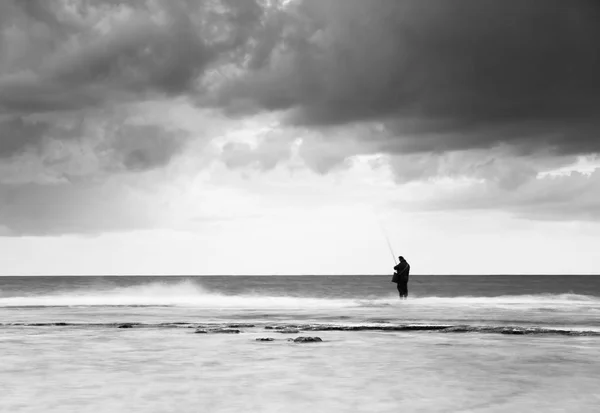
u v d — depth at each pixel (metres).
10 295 61.94
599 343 16.59
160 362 12.98
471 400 8.82
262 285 125.00
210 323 23.98
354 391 9.57
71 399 8.97
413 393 9.38
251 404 8.58
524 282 147.75
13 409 8.25
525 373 11.36
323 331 20.47
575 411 8.06
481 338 18.00
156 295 62.25
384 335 18.98
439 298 50.59
